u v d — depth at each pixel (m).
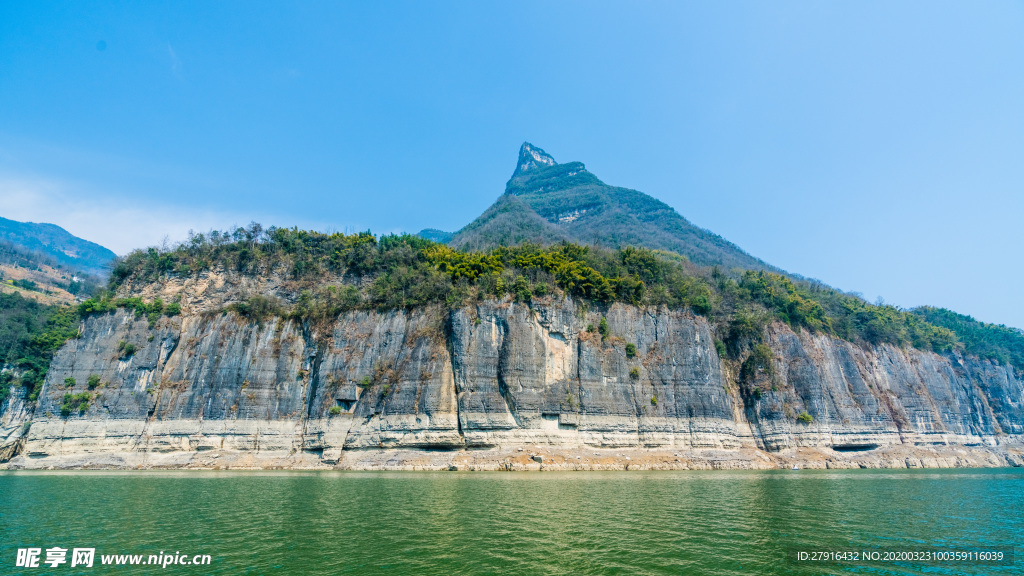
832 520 39.41
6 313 100.50
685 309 92.00
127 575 26.42
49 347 88.00
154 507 42.91
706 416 84.44
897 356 109.38
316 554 29.62
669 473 70.88
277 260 98.50
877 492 54.12
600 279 88.44
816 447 87.81
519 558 29.00
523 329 80.31
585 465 73.69
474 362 77.56
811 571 27.66
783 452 86.06
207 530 35.00
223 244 100.25
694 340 89.38
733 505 44.69
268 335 86.00
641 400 82.69
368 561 28.45
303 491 51.59
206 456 77.88
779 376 92.38
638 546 31.42
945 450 100.19
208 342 85.75
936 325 142.12
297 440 79.69
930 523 39.16
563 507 42.91
